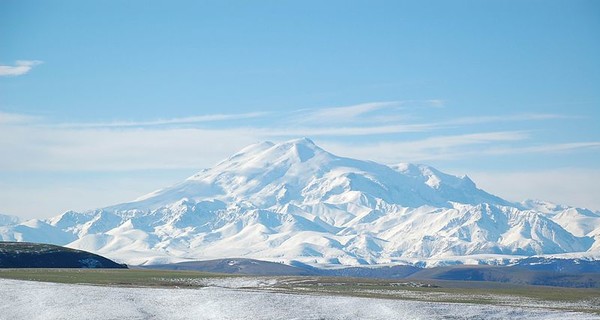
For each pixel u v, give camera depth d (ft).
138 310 363.15
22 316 347.97
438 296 455.63
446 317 356.38
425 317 355.56
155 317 349.41
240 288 495.82
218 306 375.45
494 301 428.15
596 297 466.70
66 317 344.49
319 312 364.17
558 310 382.42
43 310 359.66
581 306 409.49
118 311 359.46
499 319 355.36
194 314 357.00
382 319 350.84
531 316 362.33
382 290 495.00
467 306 383.65
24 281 468.75
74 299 387.55
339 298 403.13
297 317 352.28
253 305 379.55
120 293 412.36
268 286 518.78
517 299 444.55
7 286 430.20
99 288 433.89
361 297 411.95
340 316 355.97
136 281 518.37
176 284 509.76
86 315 349.20
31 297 391.04
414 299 429.79
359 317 354.33
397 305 383.24
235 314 358.02
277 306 377.50
